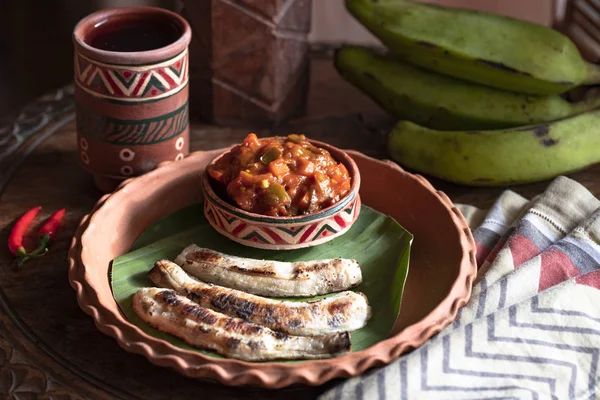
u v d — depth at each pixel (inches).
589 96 43.3
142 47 38.5
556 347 33.4
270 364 31.0
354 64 44.3
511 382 32.5
